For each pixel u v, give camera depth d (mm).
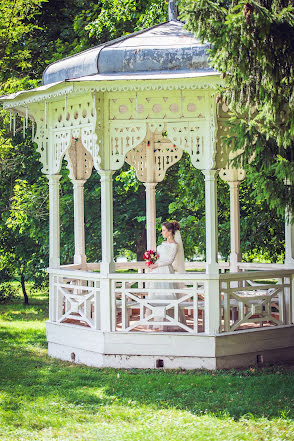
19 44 18031
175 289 9000
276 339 9445
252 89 7383
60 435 6574
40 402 7750
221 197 14977
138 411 7324
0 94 15266
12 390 8289
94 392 8117
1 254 18875
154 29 9766
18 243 19031
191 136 8938
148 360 9078
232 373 8758
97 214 17328
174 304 8977
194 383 8258
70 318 9930
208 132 8859
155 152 11453
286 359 9578
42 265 18578
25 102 9680
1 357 10422
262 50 7012
